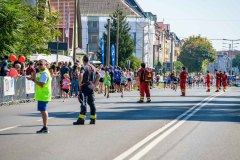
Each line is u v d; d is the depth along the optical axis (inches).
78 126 652.1
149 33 5585.6
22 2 1927.9
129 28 3959.2
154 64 5477.4
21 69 1170.0
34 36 1850.4
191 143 506.0
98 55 3846.0
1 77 1011.9
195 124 693.9
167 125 674.2
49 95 577.3
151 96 1545.3
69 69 1402.6
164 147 474.6
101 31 5083.7
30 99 1171.9
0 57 1456.7
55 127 637.3
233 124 703.7
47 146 473.7
